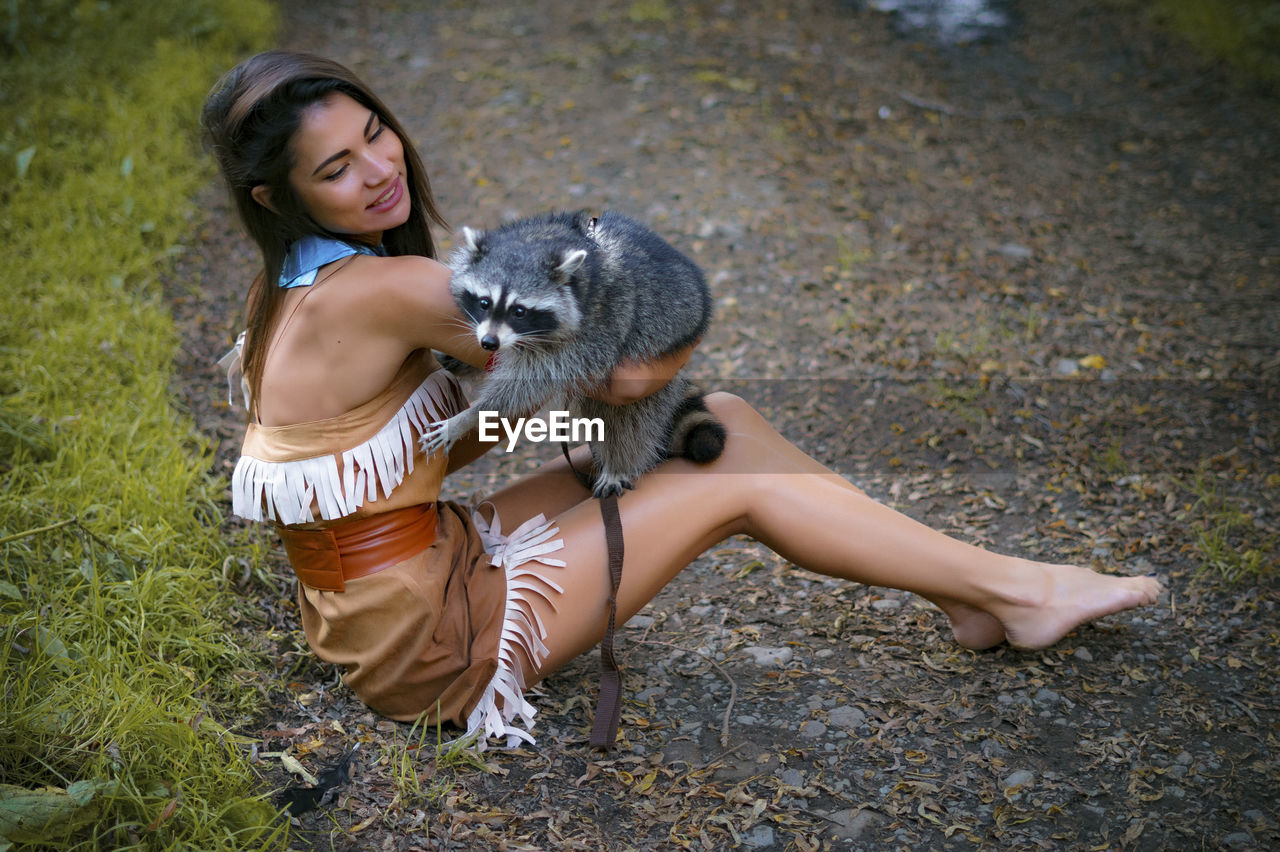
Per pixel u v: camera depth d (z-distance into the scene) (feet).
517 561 7.73
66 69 19.35
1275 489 11.57
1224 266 17.17
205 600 9.20
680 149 20.45
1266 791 7.57
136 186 16.97
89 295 14.25
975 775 7.78
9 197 16.12
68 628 8.14
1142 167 20.72
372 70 23.18
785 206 18.63
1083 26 27.04
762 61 24.53
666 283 8.48
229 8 23.29
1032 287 16.47
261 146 6.73
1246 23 26.09
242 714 8.04
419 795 7.29
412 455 7.38
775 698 8.66
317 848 6.85
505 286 7.77
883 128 21.83
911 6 28.19
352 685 7.91
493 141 20.54
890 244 17.66
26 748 6.83
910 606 9.89
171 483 10.42
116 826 6.26
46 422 11.20
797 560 8.32
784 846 7.11
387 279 7.06
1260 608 9.64
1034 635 8.61
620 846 7.05
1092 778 7.74
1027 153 21.13
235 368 8.25
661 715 8.43
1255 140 21.71
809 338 15.05
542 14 26.53
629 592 7.86
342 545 7.34
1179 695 8.58
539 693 8.59
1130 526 10.97
